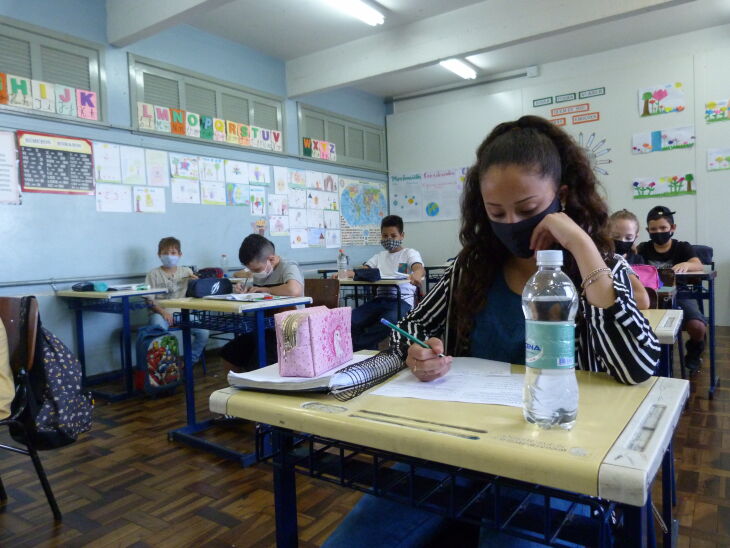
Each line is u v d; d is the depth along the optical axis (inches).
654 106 208.8
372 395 29.7
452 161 258.4
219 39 188.9
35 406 63.2
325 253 233.9
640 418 24.1
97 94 150.9
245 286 120.8
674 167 206.1
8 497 75.1
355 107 255.6
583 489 18.9
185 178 174.2
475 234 39.8
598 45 213.0
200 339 152.2
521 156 31.9
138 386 130.0
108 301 137.1
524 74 238.1
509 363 36.8
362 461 29.1
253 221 198.4
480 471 21.8
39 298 138.0
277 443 30.7
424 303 43.7
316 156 229.1
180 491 75.9
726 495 69.1
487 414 25.4
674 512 64.9
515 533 22.2
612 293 29.9
